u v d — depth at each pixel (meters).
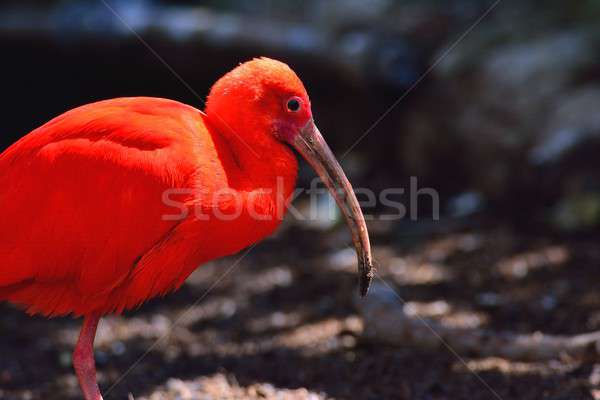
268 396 7.49
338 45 16.28
